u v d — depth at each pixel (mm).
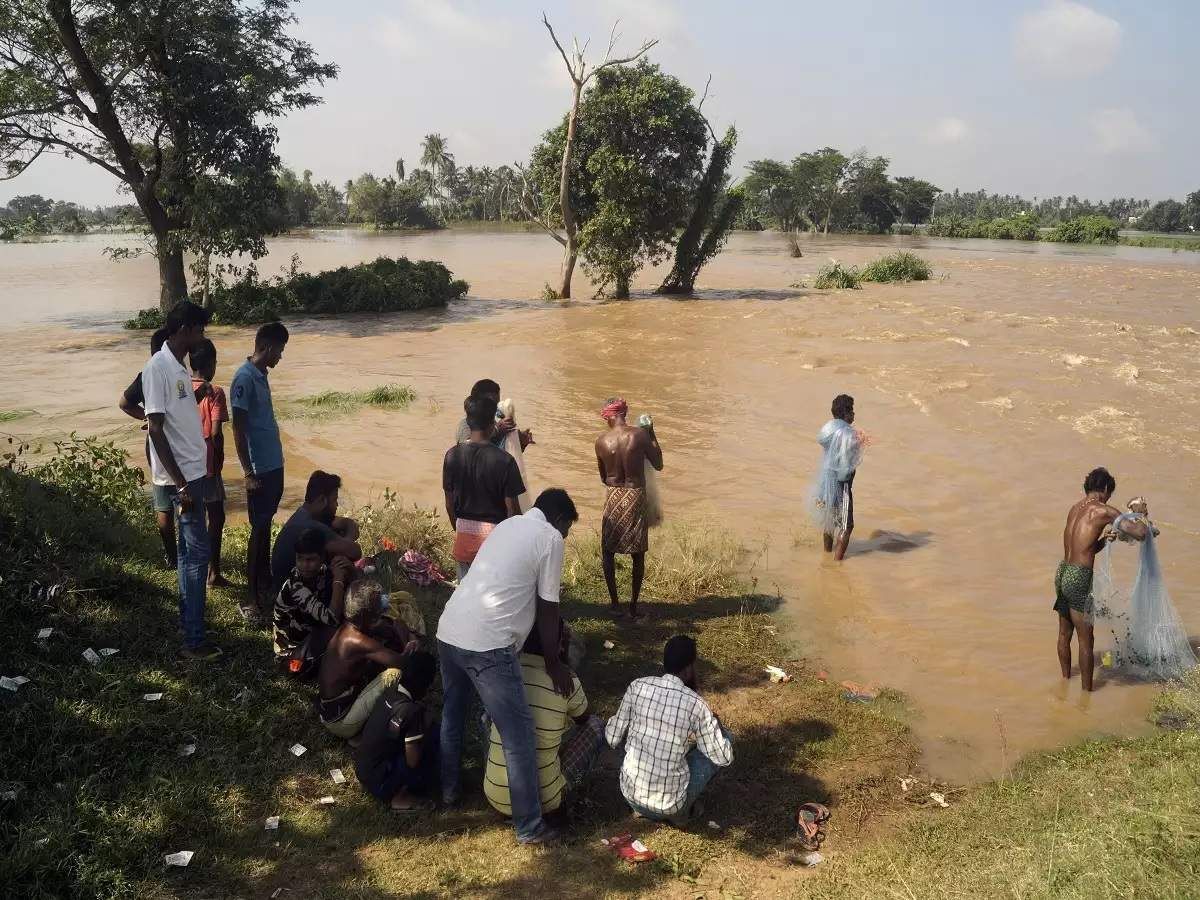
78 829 4383
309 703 5809
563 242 34875
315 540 5836
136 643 6094
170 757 5117
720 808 5164
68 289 41281
